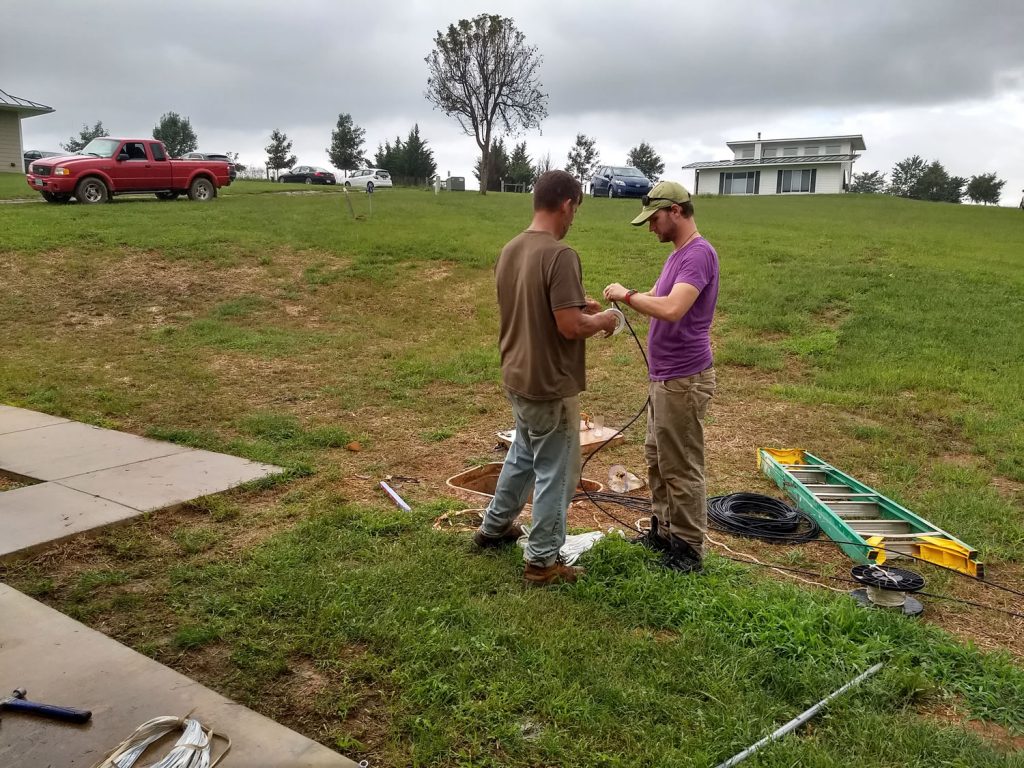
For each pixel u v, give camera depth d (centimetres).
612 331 348
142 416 648
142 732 239
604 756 240
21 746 237
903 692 285
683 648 303
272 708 264
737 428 674
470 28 3161
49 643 294
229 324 1005
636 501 501
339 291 1166
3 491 464
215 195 2127
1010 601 379
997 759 245
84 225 1456
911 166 8369
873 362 871
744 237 1703
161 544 397
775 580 387
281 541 397
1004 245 1689
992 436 642
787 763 240
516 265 341
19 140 3472
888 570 371
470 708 261
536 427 344
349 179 3731
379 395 735
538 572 355
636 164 6506
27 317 1000
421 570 363
